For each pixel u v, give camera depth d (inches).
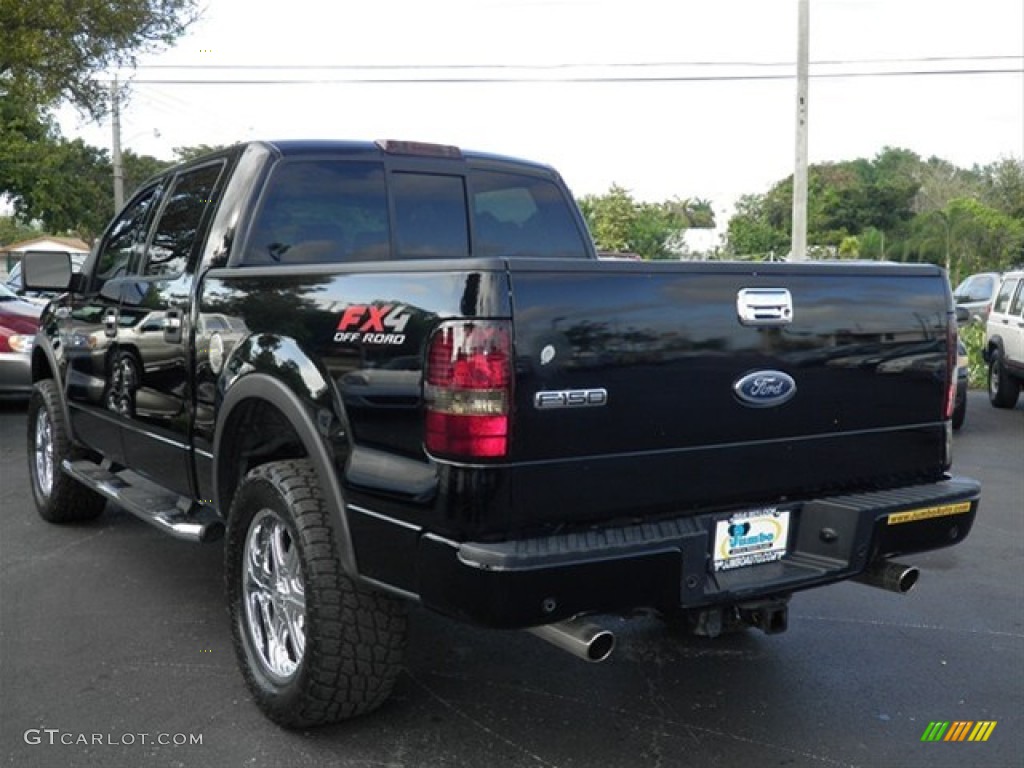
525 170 209.6
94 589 200.8
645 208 1951.3
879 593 206.1
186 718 145.3
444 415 112.5
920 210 2556.6
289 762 133.0
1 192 1250.0
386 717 146.0
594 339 115.7
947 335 148.8
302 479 136.6
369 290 124.2
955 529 145.9
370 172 185.3
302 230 175.5
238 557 148.6
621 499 119.6
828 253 1996.8
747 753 137.2
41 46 619.5
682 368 122.2
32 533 240.2
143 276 191.0
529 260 112.7
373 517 122.4
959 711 151.1
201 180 185.8
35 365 254.5
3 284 505.4
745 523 131.0
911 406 145.4
